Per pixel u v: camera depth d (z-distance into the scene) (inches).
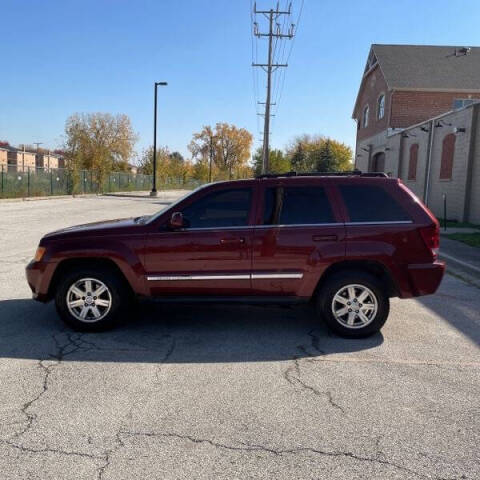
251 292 199.8
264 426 127.4
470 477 106.2
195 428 126.0
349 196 201.9
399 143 1034.7
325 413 135.0
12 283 296.0
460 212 718.5
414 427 127.9
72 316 203.3
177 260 197.9
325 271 198.8
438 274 197.2
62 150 1931.6
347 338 201.0
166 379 157.4
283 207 200.4
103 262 204.2
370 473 107.1
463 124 711.1
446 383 156.9
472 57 1234.6
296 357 179.3
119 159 2186.3
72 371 163.3
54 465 109.0
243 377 159.8
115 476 105.3
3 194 1173.1
